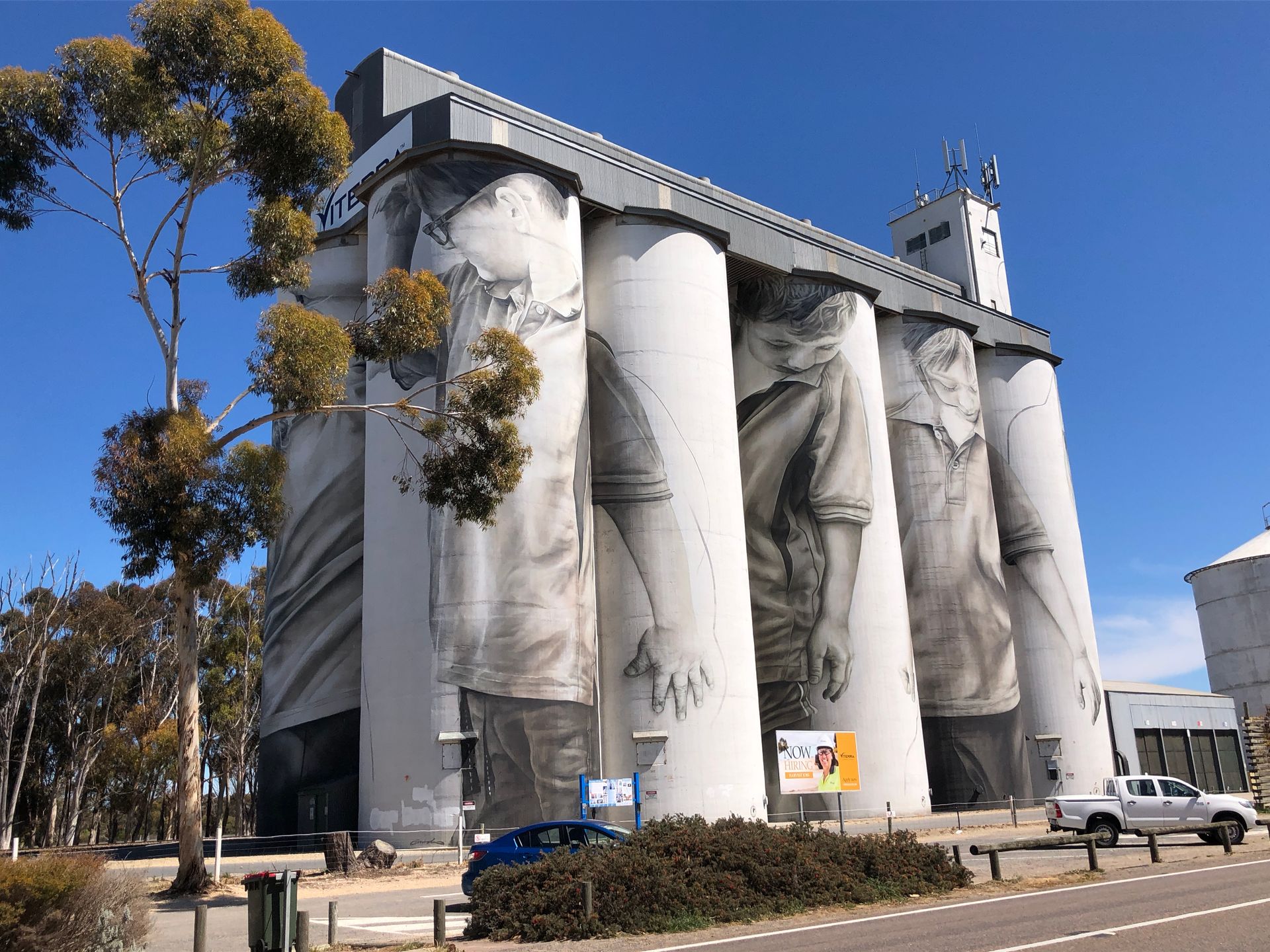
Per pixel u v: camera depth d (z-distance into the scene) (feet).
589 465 129.08
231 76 73.51
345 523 137.18
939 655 169.17
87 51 72.74
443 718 108.99
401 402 83.10
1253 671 251.39
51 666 189.26
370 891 73.20
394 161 129.18
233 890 71.92
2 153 73.00
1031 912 46.70
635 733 125.29
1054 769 181.47
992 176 230.48
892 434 179.93
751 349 166.09
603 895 46.44
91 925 36.22
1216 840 86.99
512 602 112.68
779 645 152.46
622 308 141.38
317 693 132.57
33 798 200.75
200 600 215.92
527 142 136.98
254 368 75.25
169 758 197.47
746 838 53.88
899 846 58.44
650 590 130.72
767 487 159.43
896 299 185.06
